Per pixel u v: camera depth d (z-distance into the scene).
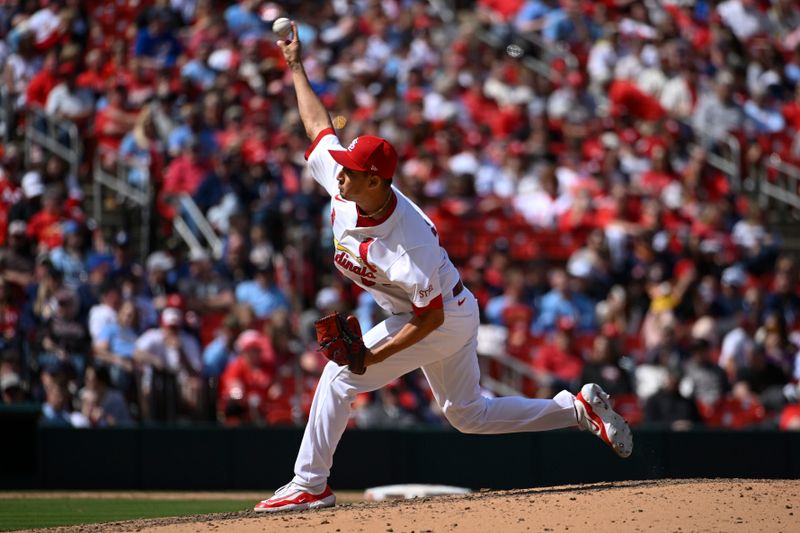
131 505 25.78
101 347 35.16
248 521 16.05
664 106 55.06
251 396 35.69
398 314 17.48
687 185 49.06
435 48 57.00
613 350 37.12
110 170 44.69
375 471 32.09
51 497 28.36
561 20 58.78
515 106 51.41
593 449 32.16
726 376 38.19
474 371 17.88
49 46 49.25
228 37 53.03
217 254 41.59
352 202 16.73
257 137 45.88
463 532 14.57
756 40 62.16
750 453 32.62
